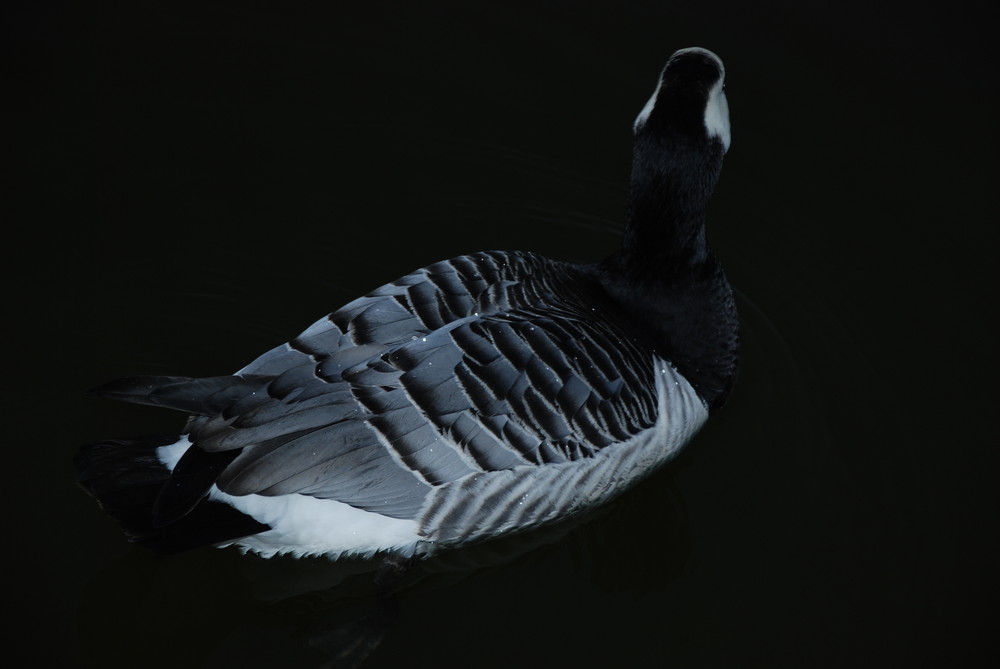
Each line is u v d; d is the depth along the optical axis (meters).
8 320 7.49
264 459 5.48
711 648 6.21
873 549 6.65
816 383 7.66
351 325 5.84
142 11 9.50
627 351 6.34
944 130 9.06
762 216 8.72
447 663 6.07
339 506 5.79
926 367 7.75
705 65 6.36
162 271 7.93
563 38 9.68
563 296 6.50
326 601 6.41
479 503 5.97
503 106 9.25
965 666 6.07
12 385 7.13
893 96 9.25
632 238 6.71
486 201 8.74
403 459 5.68
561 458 6.04
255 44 9.45
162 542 5.52
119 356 7.40
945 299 8.16
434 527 5.99
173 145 8.72
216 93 9.09
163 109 8.92
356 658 6.05
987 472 7.10
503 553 6.59
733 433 7.31
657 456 6.59
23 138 8.59
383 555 6.25
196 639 6.20
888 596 6.41
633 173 6.55
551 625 6.31
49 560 6.23
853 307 8.15
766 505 6.91
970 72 9.38
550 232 8.62
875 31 9.66
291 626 6.27
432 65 9.45
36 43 9.17
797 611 6.36
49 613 6.03
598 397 6.08
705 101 6.29
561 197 8.83
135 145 8.66
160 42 9.33
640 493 7.03
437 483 5.80
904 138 9.03
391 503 5.79
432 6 9.88
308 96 9.16
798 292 8.27
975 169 8.84
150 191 8.41
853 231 8.58
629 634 6.29
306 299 7.93
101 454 5.74
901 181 8.80
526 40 9.66
